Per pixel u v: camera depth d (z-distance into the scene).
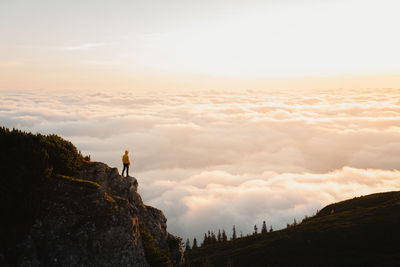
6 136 20.72
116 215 20.44
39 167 19.80
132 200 27.73
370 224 68.19
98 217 19.72
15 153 19.19
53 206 19.25
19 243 16.84
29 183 19.05
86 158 28.64
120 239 19.75
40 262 16.69
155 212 30.45
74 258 17.64
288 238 79.19
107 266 18.39
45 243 17.56
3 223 17.52
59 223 18.62
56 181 20.83
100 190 21.36
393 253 52.00
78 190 20.80
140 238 22.30
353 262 52.88
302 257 63.50
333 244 64.12
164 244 28.20
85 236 18.64
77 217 19.25
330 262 55.56
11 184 18.14
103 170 27.31
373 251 55.19
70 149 24.58
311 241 70.38
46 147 21.91
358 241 61.72
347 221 78.06
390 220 66.88
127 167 29.45
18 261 16.11
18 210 17.89
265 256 71.12
